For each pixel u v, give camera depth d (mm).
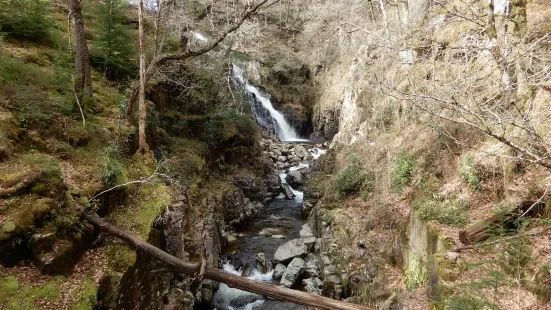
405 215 8656
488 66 6551
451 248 5402
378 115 12820
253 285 6035
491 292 4480
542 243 4754
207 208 11031
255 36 19719
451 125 8234
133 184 8086
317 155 19891
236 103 17609
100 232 6312
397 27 13617
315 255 10227
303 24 26438
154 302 6676
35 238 5062
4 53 9102
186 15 14047
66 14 16188
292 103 25672
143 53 9539
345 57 23172
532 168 5918
